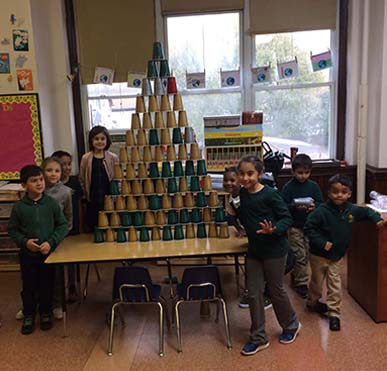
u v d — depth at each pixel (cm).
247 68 450
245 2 436
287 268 312
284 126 464
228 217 310
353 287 330
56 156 341
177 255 268
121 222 304
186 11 438
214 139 358
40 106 400
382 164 416
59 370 254
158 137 309
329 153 469
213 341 278
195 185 300
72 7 443
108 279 391
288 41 445
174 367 252
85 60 450
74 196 345
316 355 258
